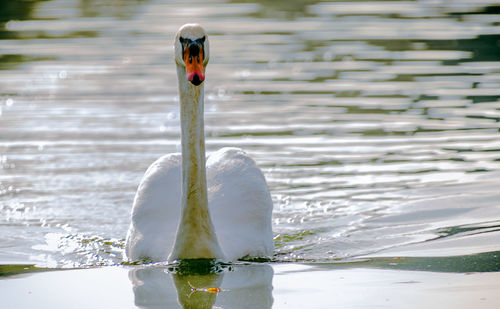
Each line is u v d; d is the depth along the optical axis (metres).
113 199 13.42
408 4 31.38
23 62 23.45
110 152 15.74
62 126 17.50
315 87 20.38
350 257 10.59
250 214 11.00
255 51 24.16
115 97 19.78
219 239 10.55
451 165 14.69
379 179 14.09
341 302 8.59
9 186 14.03
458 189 13.42
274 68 22.41
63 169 14.88
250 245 10.67
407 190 13.53
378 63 22.59
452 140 16.16
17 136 16.86
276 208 12.87
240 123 17.55
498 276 9.36
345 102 18.98
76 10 31.56
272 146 15.95
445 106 18.36
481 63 22.19
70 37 26.45
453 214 12.24
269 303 8.63
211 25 27.72
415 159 15.12
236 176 11.36
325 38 25.70
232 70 22.25
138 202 11.12
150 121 17.77
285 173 14.48
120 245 11.51
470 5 30.78
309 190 13.69
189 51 9.29
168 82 21.02
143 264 10.45
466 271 9.61
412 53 23.66
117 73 21.98
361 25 27.47
